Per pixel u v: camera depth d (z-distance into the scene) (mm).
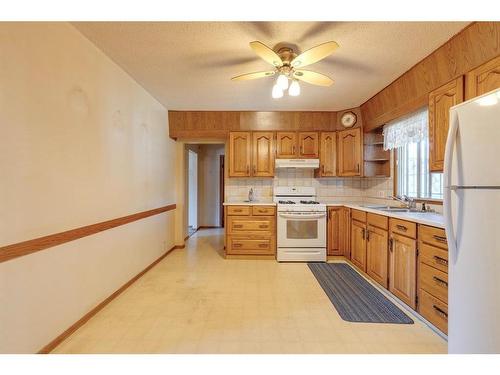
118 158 2658
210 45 2234
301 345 1896
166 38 2123
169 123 4266
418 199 3188
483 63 1897
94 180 2256
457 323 1385
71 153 1972
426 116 2840
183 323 2176
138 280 3119
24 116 1576
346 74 2807
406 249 2395
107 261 2477
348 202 4414
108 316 2270
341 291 2828
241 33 2051
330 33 2039
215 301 2586
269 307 2469
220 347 1864
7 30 1479
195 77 2914
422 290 2182
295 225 3900
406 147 3527
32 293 1637
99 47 2273
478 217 1250
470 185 1294
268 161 4258
